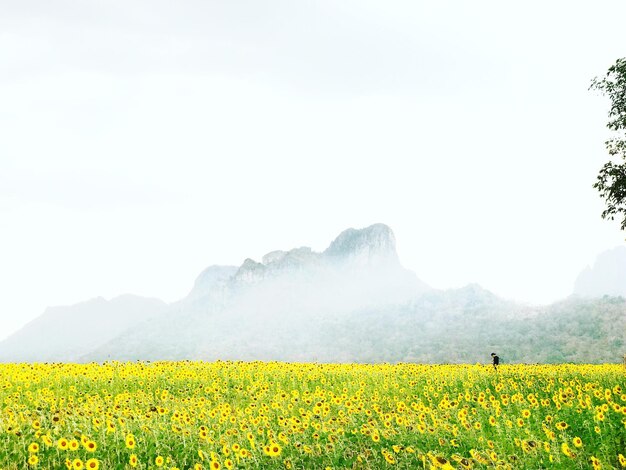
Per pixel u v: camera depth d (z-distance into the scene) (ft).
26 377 63.57
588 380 67.15
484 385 67.05
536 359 530.68
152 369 76.84
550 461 28.96
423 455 31.63
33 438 33.71
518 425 36.32
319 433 37.45
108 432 35.42
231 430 37.73
